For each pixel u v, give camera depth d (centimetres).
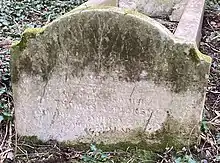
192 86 167
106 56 166
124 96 171
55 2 331
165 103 170
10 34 277
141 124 174
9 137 183
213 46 269
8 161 173
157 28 161
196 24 200
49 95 173
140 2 264
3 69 222
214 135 188
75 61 167
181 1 261
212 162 174
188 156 172
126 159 174
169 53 164
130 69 167
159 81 167
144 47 163
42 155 175
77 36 164
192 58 163
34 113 176
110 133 177
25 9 317
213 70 241
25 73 171
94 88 171
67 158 174
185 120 172
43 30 165
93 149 177
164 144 176
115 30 162
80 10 162
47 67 169
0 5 314
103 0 217
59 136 179
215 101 213
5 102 201
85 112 175
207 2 327
